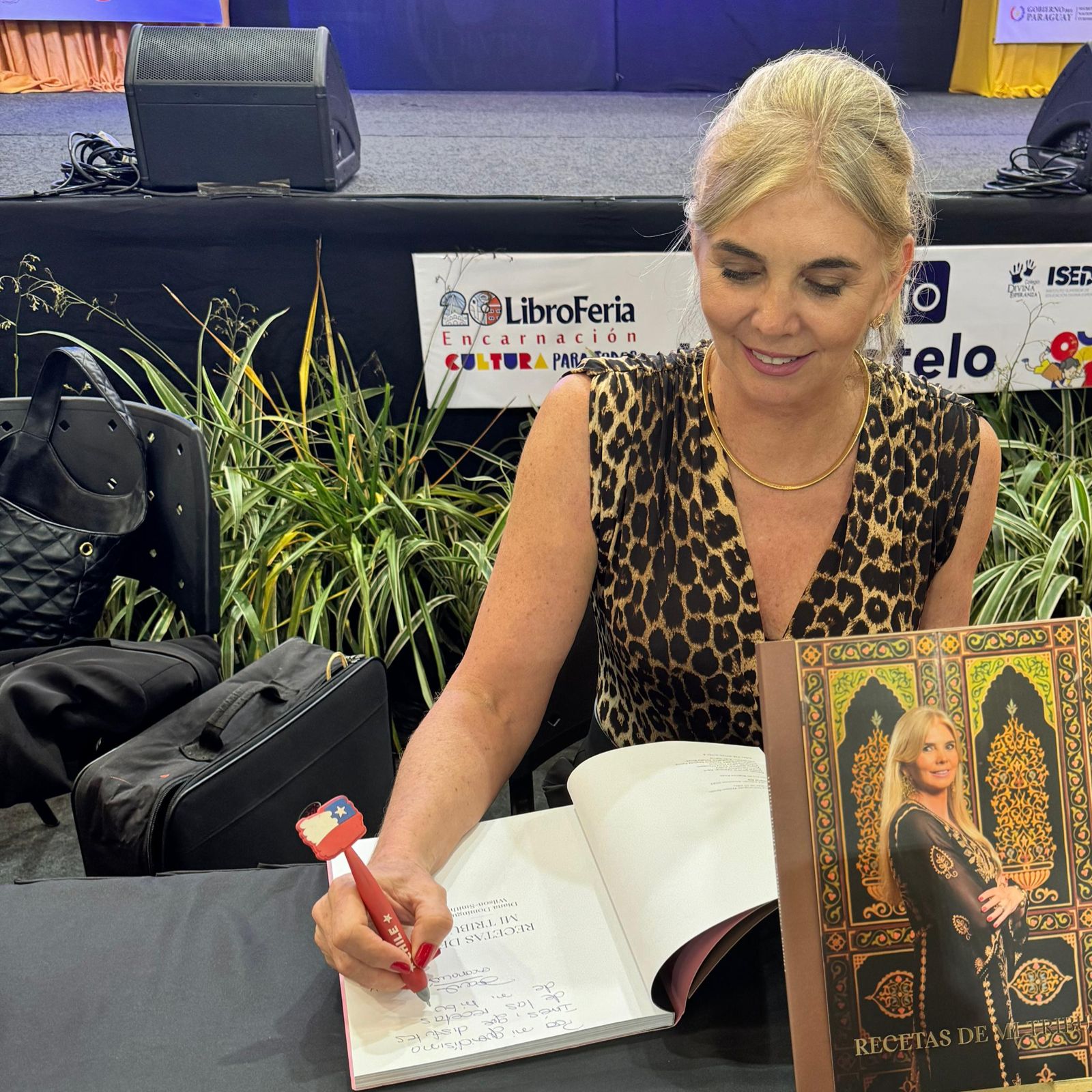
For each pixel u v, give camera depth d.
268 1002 0.64
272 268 2.04
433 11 4.10
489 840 0.75
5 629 1.39
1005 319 2.10
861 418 0.90
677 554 0.90
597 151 3.04
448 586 1.98
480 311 2.04
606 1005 0.62
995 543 1.95
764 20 4.23
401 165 2.75
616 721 1.03
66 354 1.42
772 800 0.54
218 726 1.16
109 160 2.19
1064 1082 0.54
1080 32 4.10
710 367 0.92
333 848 0.62
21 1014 0.63
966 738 0.54
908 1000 0.54
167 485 1.43
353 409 2.08
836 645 0.54
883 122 0.70
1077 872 0.54
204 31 2.06
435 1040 0.60
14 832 1.84
